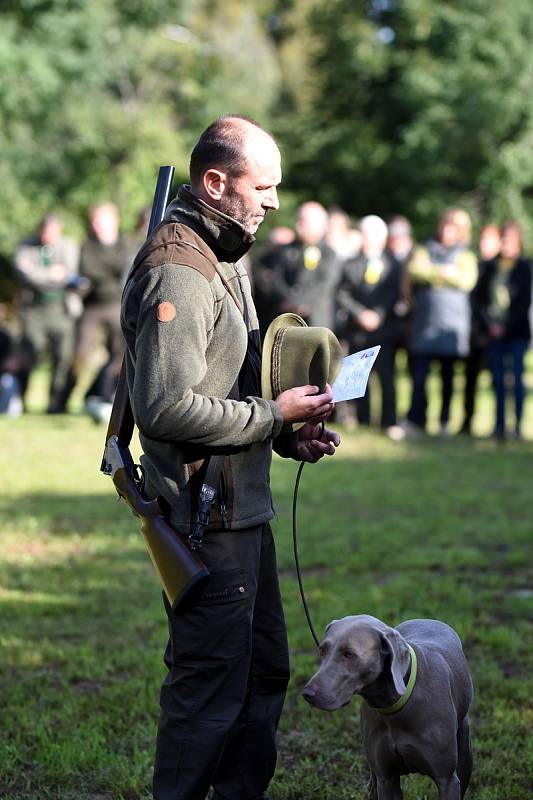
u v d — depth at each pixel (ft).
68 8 92.27
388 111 145.48
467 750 14.76
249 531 13.42
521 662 21.44
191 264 12.60
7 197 124.16
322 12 149.48
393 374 52.70
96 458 45.29
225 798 14.61
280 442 14.52
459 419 63.52
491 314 50.67
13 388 59.52
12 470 42.32
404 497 37.42
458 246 51.01
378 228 52.01
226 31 168.86
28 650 22.21
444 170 121.39
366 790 16.28
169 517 13.21
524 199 119.03
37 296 58.59
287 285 51.29
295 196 145.28
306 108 158.71
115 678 20.85
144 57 139.03
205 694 13.29
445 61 124.16
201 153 13.02
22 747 17.72
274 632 14.55
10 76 88.33
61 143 128.77
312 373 13.57
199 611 13.23
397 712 13.28
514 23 115.44
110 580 27.48
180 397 12.26
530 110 114.01
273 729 14.66
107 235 54.39
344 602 24.84
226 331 13.00
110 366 55.67
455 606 24.71
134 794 16.34
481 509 35.65
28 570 28.35
